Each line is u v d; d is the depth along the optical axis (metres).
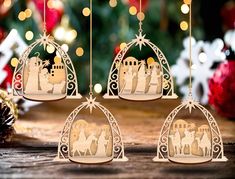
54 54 1.14
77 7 1.31
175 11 1.34
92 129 0.62
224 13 1.26
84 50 1.30
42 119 0.94
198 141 0.63
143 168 0.61
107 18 1.32
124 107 1.05
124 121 0.92
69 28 1.29
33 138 0.77
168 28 1.34
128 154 0.68
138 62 0.65
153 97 0.65
